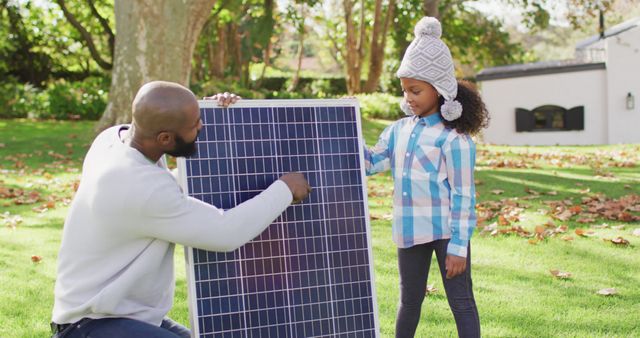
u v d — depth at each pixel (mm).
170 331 2562
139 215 2270
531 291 4336
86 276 2350
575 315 3871
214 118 2676
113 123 12289
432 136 2947
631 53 19828
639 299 4129
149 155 2387
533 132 20953
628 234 5754
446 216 2957
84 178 2408
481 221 6453
